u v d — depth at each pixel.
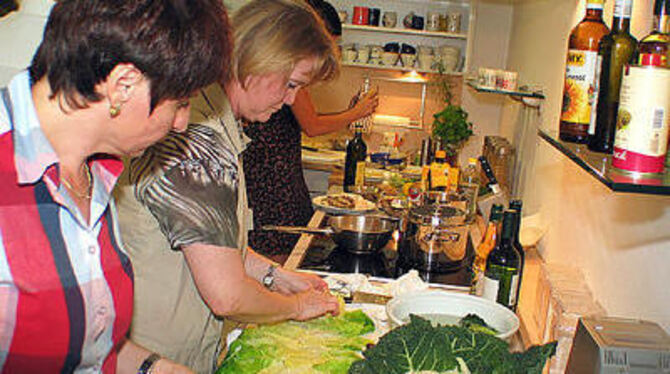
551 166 2.22
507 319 1.36
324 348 1.31
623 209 1.43
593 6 1.26
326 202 2.44
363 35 4.18
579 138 1.26
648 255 1.27
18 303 0.86
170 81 0.82
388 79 4.14
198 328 1.30
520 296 1.82
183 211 1.12
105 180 1.00
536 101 2.50
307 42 1.20
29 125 0.83
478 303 1.42
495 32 3.71
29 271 0.86
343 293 1.65
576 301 1.35
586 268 1.70
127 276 1.02
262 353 1.27
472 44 3.73
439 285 1.80
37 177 0.84
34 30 1.70
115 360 1.08
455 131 3.23
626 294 1.39
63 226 0.89
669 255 1.17
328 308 1.42
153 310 1.23
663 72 0.89
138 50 0.78
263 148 2.47
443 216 1.91
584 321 1.08
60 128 0.85
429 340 1.07
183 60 0.82
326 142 4.09
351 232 1.99
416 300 1.42
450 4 4.05
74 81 0.79
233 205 1.18
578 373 1.06
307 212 2.71
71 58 0.77
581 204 1.79
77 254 0.91
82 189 0.96
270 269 1.58
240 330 1.50
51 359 0.92
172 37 0.80
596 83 1.16
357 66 4.13
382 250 2.11
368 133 4.15
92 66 0.78
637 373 0.98
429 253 1.91
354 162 2.88
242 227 1.42
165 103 0.86
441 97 4.11
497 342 1.09
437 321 1.40
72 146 0.87
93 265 0.93
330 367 1.23
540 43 2.59
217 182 1.15
